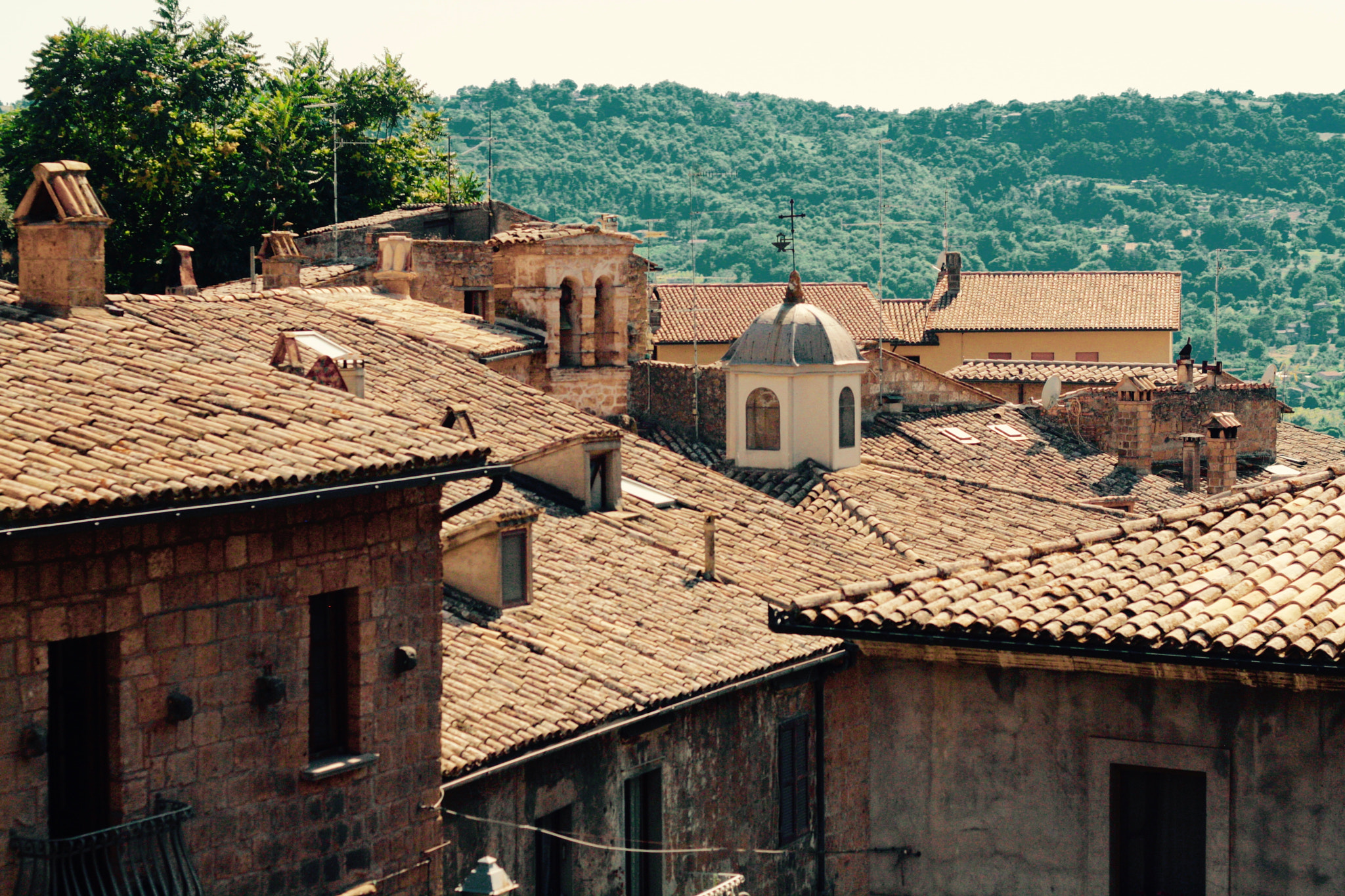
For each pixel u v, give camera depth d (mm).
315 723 30766
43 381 30281
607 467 51750
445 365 53688
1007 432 83125
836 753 48875
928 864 26938
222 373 33344
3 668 25312
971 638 25891
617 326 66562
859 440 66438
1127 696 25625
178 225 92375
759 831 45469
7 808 25406
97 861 26453
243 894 28844
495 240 64500
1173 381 99625
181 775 27844
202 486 26844
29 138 91188
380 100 103438
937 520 60875
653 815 41875
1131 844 25969
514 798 37031
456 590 42594
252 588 28969
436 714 32812
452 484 44094
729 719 44375
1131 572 27172
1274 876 24594
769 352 64438
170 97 92938
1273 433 99938
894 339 133375
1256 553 27172
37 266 34688
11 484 25109
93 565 26453
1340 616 24422
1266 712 24672
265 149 94688
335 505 30406
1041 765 26250
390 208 100312
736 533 53469
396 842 31891
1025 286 137625
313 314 54188
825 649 46844
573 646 41594
